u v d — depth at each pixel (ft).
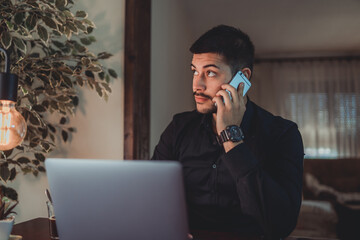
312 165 17.33
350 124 19.76
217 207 3.87
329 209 11.76
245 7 12.75
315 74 20.22
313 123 20.10
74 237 2.33
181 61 11.80
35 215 5.42
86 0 5.82
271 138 3.82
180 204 2.05
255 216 3.28
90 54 4.92
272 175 3.63
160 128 8.58
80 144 5.79
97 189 2.18
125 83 6.05
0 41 4.08
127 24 6.09
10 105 3.25
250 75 3.96
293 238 3.46
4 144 3.24
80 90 5.84
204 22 14.17
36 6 4.17
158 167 2.02
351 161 17.10
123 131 6.09
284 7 12.85
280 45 18.49
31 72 4.46
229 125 3.42
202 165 3.98
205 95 3.70
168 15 9.48
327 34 16.55
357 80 19.81
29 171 4.69
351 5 12.76
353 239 11.62
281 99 20.36
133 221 2.14
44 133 4.76
